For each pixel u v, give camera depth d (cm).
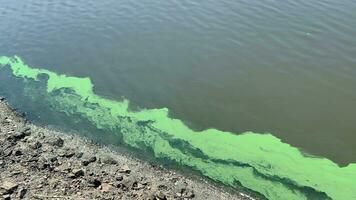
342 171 1534
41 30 2525
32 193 1315
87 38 2425
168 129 1767
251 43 2278
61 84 2069
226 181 1498
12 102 1944
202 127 1778
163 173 1527
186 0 2712
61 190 1341
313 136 1708
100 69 2170
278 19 2447
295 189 1460
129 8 2684
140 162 1584
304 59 2142
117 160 1580
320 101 1891
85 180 1407
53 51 2331
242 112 1853
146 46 2322
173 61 2195
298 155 1614
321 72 2056
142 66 2177
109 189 1371
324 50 2189
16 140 1614
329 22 2384
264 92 1959
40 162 1478
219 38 2336
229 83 2027
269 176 1517
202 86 2020
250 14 2511
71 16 2648
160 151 1645
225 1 2667
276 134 1727
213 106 1897
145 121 1817
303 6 2548
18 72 2170
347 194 1432
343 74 2034
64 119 1834
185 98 1953
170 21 2517
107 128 1778
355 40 2238
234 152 1636
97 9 2708
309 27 2359
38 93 2006
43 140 1636
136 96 1978
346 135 1706
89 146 1664
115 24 2531
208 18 2508
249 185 1480
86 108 1900
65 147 1617
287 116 1817
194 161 1591
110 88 2036
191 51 2258
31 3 2852
